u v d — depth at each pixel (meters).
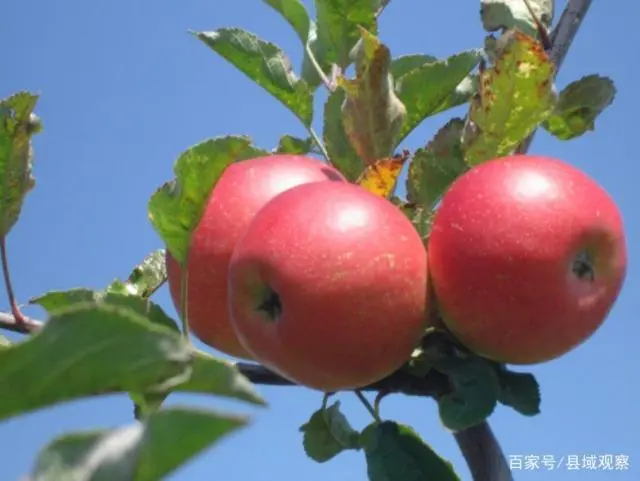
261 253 0.40
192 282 0.45
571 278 0.40
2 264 0.48
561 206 0.40
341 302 0.39
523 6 0.58
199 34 0.58
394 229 0.40
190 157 0.43
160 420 0.22
